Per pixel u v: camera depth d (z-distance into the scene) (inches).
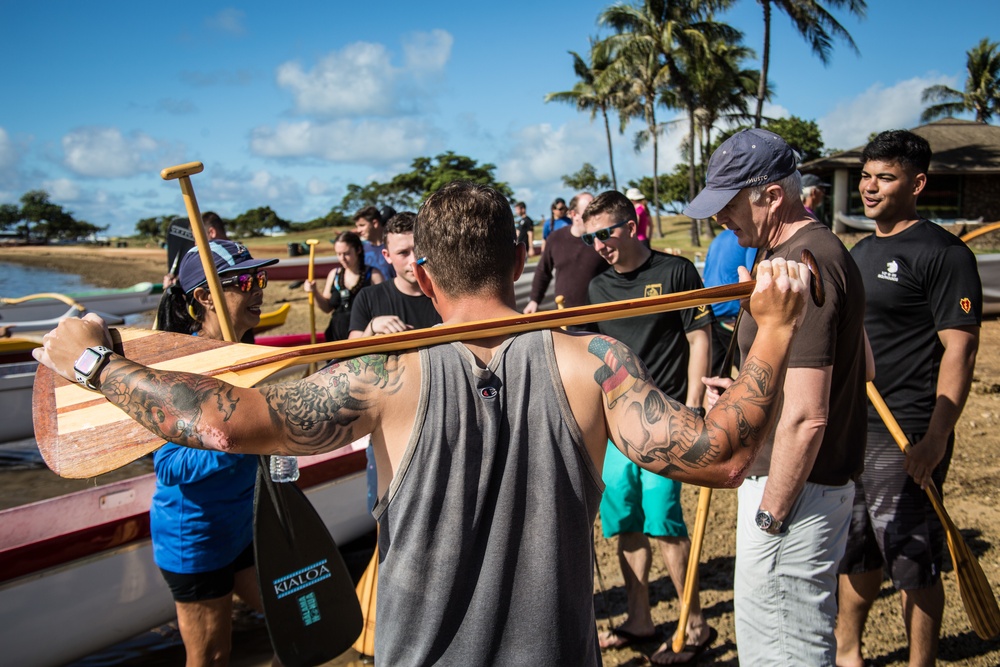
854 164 1009.5
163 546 89.9
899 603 129.2
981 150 1067.9
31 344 278.2
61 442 55.1
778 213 80.4
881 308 105.1
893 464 102.6
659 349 126.0
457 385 49.4
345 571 78.4
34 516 126.1
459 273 53.2
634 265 127.6
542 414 49.5
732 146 80.7
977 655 113.7
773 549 80.6
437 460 48.6
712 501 171.5
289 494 75.8
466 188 54.4
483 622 48.6
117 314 448.5
